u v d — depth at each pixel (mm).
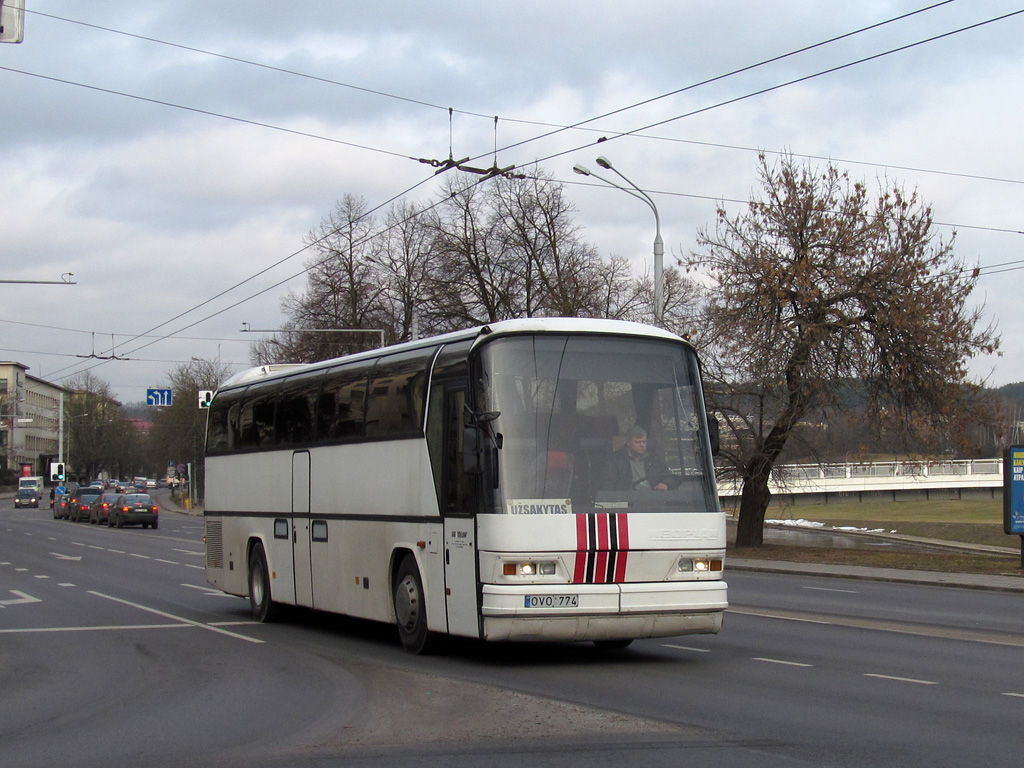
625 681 10320
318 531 14469
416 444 12148
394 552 12586
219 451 18094
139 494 56594
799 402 32375
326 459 14305
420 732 8094
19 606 18609
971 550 39812
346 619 16578
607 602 10672
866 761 6977
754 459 33750
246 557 16750
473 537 10883
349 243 56469
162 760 7457
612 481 10953
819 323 32156
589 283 49062
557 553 10594
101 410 134375
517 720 8453
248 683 10648
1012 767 6805
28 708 9570
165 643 13812
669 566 11008
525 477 10703
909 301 31297
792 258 33000
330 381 14453
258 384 16891
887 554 30719
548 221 49406
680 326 36781
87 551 35750
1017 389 96062
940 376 31406
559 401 11008
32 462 141625
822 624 15180
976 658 11820
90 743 8055
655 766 6895
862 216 32906
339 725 8438
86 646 13586
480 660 11820
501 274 50406
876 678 10445
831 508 72938
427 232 52094
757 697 9398
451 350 11672
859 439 33938
